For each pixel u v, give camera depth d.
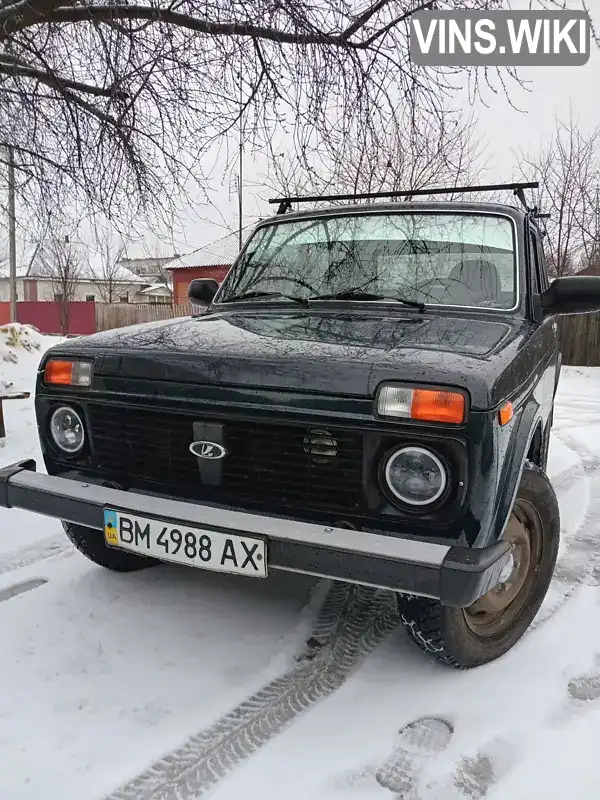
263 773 1.84
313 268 3.04
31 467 2.55
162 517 2.08
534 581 2.48
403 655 2.44
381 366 1.89
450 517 1.85
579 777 1.82
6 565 3.16
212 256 29.41
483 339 2.20
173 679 2.26
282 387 1.96
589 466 5.15
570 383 10.91
